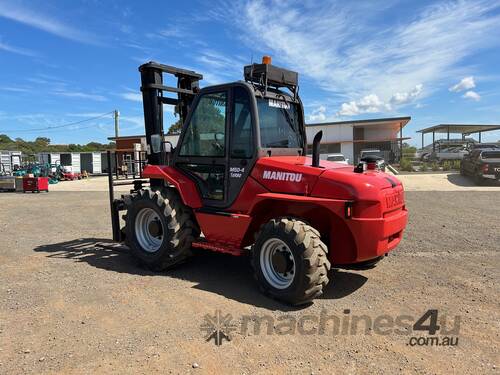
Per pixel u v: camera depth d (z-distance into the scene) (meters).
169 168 5.83
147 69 6.27
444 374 3.13
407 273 5.64
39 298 4.81
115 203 6.86
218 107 5.35
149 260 5.76
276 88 5.73
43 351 3.55
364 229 4.35
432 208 11.96
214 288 5.07
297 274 4.34
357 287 5.10
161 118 6.47
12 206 14.60
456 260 6.27
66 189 23.91
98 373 3.19
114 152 7.05
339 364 3.28
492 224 9.23
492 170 19.39
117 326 4.01
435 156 37.94
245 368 3.23
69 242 7.99
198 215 5.48
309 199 4.48
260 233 4.68
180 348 3.55
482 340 3.69
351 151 39.12
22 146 77.31
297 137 5.87
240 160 5.11
